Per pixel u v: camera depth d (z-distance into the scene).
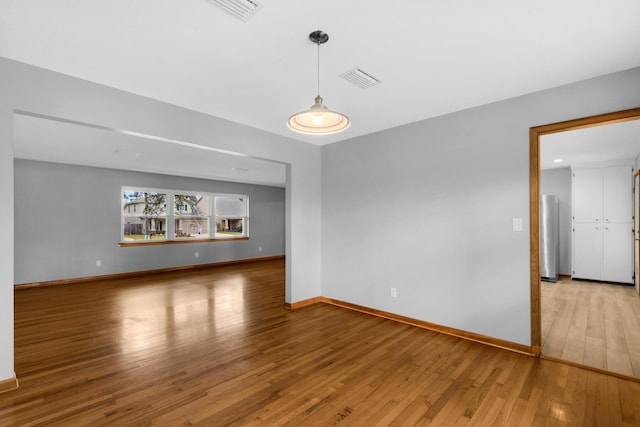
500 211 3.04
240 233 9.12
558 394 2.21
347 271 4.36
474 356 2.82
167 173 7.30
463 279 3.27
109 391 2.26
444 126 3.42
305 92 2.85
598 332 3.39
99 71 2.46
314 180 4.61
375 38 2.02
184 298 4.91
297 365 2.66
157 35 1.99
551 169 6.74
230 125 3.60
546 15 1.79
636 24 1.86
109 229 6.58
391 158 3.87
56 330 3.51
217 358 2.79
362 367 2.62
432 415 1.99
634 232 5.57
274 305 4.50
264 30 1.94
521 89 2.79
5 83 2.23
